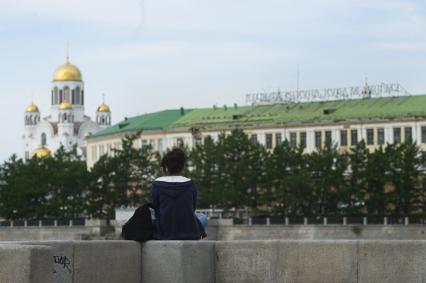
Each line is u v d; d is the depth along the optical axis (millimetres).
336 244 25344
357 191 184250
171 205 25594
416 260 24859
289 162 191500
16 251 20234
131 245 24953
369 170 183000
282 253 25656
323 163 185750
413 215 176375
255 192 193500
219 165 195500
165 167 26281
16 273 20172
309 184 184125
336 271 25281
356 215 182750
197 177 196500
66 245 23203
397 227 173750
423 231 172500
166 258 25031
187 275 25031
